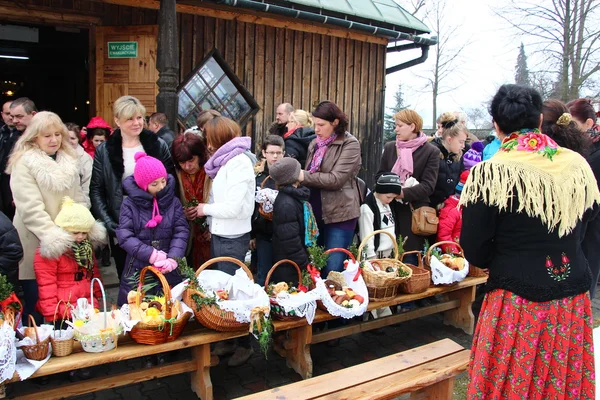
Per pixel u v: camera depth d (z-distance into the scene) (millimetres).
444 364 2662
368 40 8273
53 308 2904
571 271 2049
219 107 6965
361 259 3643
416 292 3664
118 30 6176
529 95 2092
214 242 3275
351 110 8281
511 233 2070
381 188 3867
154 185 3064
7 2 5590
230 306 2750
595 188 2146
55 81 10945
